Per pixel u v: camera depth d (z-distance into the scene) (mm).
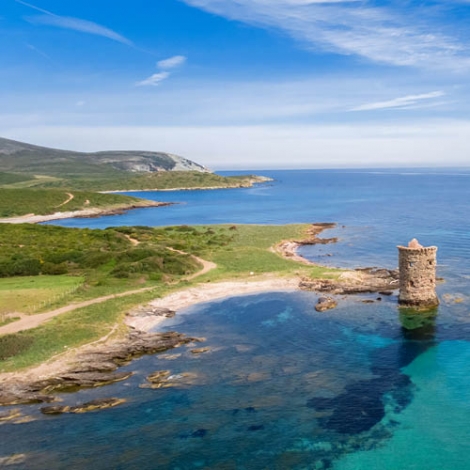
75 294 62438
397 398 35875
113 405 35438
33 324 50812
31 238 106812
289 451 29844
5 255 85688
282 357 43844
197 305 60531
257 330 51094
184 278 73562
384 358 42938
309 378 39469
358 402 35438
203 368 41688
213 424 32938
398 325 51062
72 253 84562
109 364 41469
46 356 42875
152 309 57750
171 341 47062
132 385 38656
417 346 45312
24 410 34906
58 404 35625
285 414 34031
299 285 68125
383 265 83375
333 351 44875
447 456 28844
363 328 50625
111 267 78250
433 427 31953
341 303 59719
